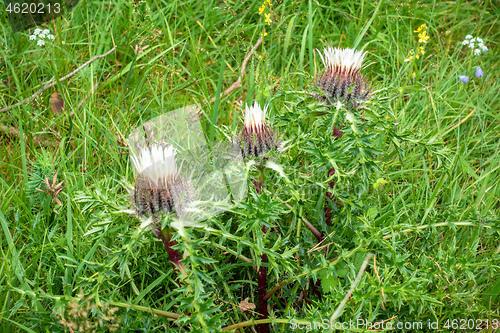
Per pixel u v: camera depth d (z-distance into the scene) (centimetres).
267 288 264
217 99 325
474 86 407
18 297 242
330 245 271
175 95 398
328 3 501
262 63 374
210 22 462
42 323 219
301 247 251
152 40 424
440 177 315
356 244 253
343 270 252
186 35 438
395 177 327
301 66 387
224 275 256
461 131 387
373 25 467
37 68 415
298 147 234
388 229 237
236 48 446
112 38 412
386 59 450
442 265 246
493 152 379
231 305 252
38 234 271
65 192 296
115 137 332
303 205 234
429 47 469
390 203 304
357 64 232
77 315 204
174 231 198
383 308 220
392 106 385
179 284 241
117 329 217
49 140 352
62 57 405
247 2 489
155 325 236
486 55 461
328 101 238
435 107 377
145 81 405
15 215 271
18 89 372
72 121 357
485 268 274
